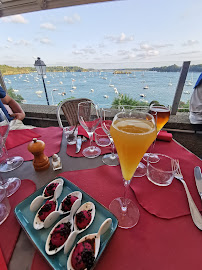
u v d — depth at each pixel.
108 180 0.56
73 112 1.33
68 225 0.35
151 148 0.75
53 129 0.98
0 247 0.34
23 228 0.36
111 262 0.31
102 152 0.74
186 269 0.30
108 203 0.46
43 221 0.38
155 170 0.56
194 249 0.34
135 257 0.32
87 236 0.33
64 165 0.65
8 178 0.58
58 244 0.32
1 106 1.38
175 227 0.39
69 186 0.50
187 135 1.58
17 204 0.44
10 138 0.86
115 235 0.37
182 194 0.49
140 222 0.40
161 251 0.33
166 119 0.68
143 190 0.50
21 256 0.32
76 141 0.83
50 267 0.28
